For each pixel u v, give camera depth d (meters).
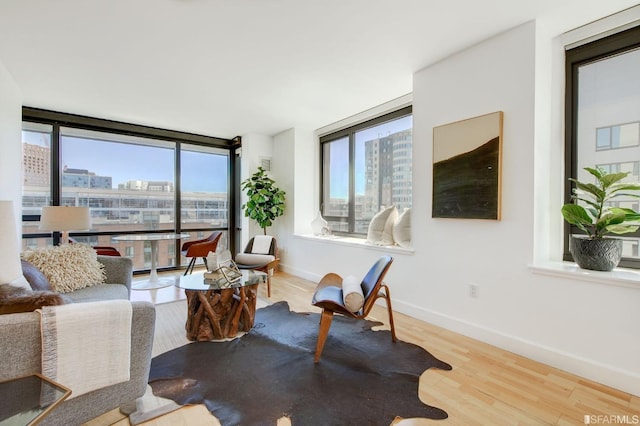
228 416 1.61
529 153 2.29
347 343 2.51
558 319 2.14
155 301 3.57
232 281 2.71
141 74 3.10
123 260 2.74
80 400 1.34
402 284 3.25
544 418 1.63
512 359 2.25
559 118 2.43
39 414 1.01
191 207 5.54
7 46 2.55
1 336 1.17
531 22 2.26
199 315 2.55
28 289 1.57
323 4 2.05
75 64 2.88
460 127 2.67
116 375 1.42
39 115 4.08
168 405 1.70
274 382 1.93
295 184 5.11
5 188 2.95
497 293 2.46
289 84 3.35
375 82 3.30
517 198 2.35
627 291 1.87
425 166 3.00
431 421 1.59
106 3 2.02
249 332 2.71
